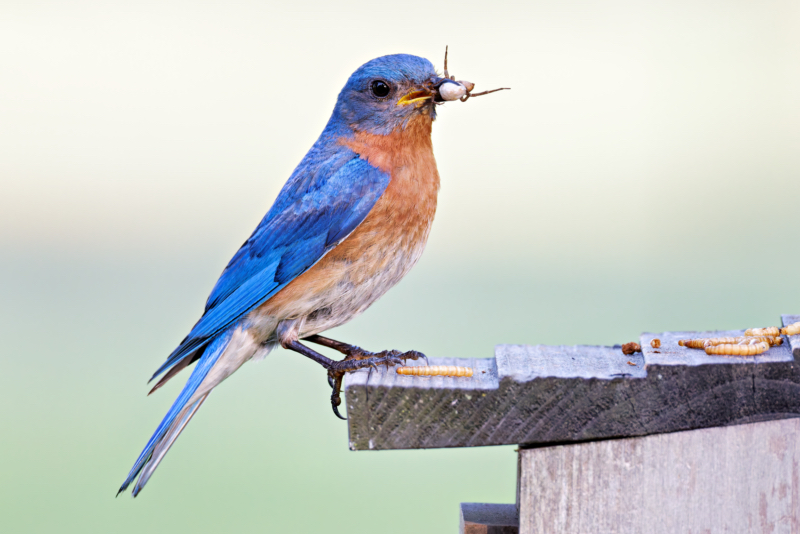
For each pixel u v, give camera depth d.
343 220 8.54
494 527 6.79
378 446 6.30
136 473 8.27
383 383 6.29
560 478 6.20
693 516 6.10
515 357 6.68
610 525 6.18
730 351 6.18
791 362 5.93
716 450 6.05
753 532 6.05
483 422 6.21
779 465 5.99
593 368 6.36
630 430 6.07
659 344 6.57
